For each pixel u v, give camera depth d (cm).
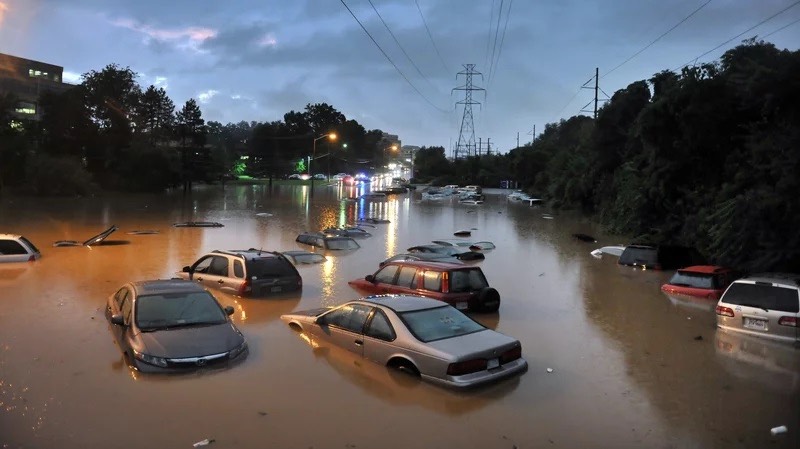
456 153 15375
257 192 8281
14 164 5544
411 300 971
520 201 7944
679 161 2934
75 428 669
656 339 1155
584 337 1170
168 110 9525
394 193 9331
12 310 1295
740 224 1888
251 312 1316
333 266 2108
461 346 841
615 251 2595
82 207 4844
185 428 675
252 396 780
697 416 753
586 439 677
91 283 1653
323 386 820
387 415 727
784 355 1035
